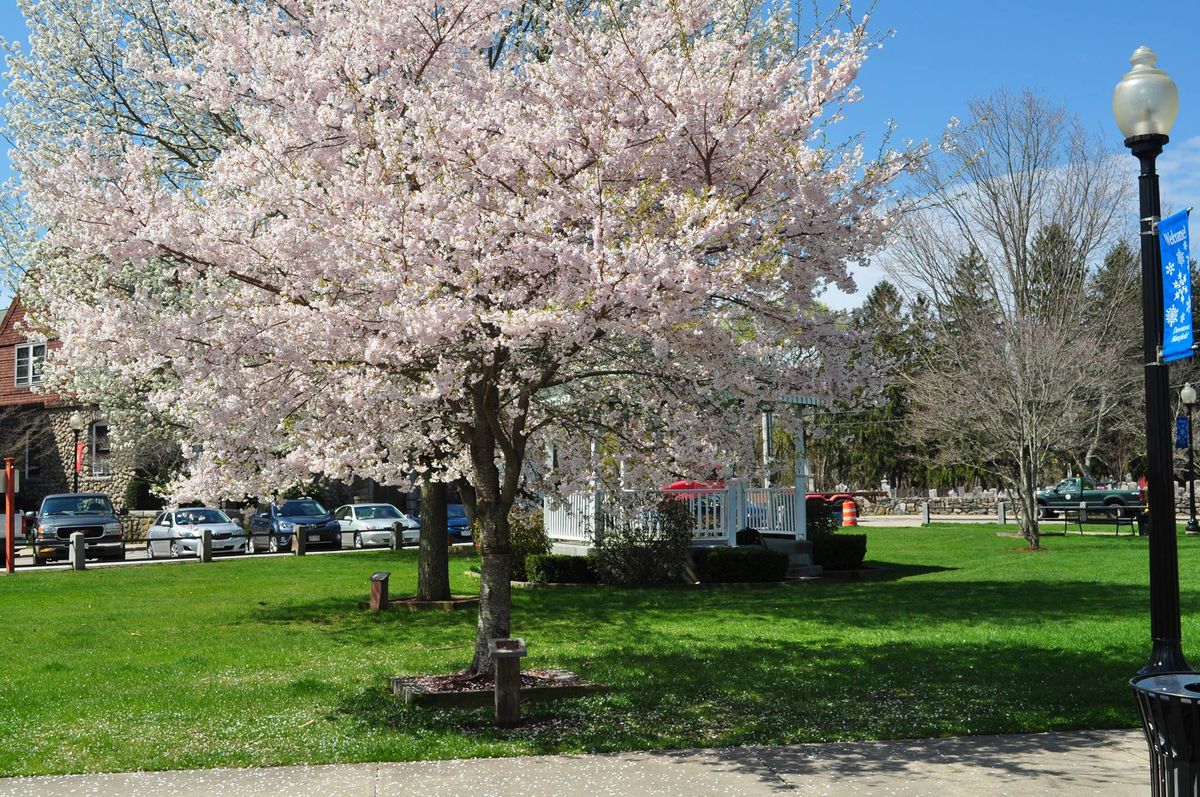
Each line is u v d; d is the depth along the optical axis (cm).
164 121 1502
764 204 745
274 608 1512
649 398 874
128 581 1916
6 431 3753
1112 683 866
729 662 1002
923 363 2769
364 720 768
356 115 812
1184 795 406
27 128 1532
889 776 614
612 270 657
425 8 855
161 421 1630
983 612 1343
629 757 660
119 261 788
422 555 1527
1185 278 515
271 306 746
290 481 805
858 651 1056
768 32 916
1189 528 2777
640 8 874
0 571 2183
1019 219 2472
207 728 749
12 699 860
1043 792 581
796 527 1947
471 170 762
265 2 1146
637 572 1739
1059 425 2508
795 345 812
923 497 4728
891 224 803
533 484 1012
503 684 746
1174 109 563
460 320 664
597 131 739
